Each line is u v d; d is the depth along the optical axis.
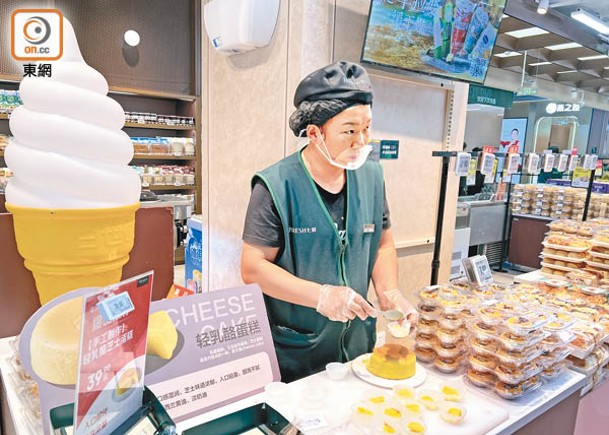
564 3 3.96
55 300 0.94
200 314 1.09
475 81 2.46
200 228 3.17
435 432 1.03
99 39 4.57
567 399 1.39
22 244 1.08
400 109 2.26
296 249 1.48
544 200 5.52
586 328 1.66
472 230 5.32
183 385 1.03
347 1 1.98
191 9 5.12
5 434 1.33
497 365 1.28
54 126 0.96
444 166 1.88
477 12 2.24
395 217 2.36
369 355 1.38
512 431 1.14
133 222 1.20
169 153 5.23
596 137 9.84
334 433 0.98
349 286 1.54
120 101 5.12
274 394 1.10
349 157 1.40
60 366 0.91
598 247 2.36
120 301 0.72
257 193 1.47
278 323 1.55
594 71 6.71
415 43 2.06
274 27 2.01
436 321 1.43
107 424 0.73
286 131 2.02
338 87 1.34
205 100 2.65
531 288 2.00
